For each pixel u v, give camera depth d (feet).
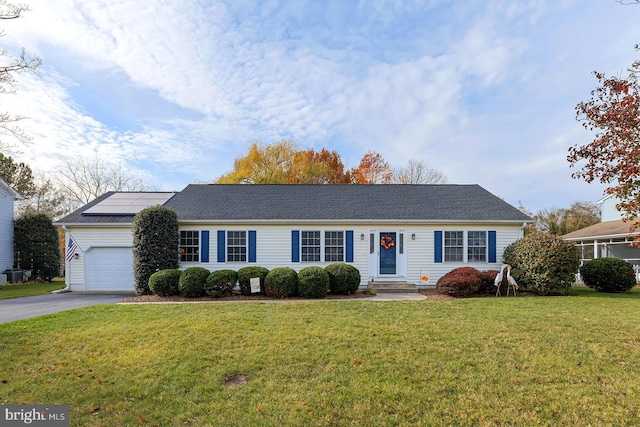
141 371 15.76
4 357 17.53
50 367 16.30
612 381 14.29
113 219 47.98
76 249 47.42
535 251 38.40
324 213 47.09
